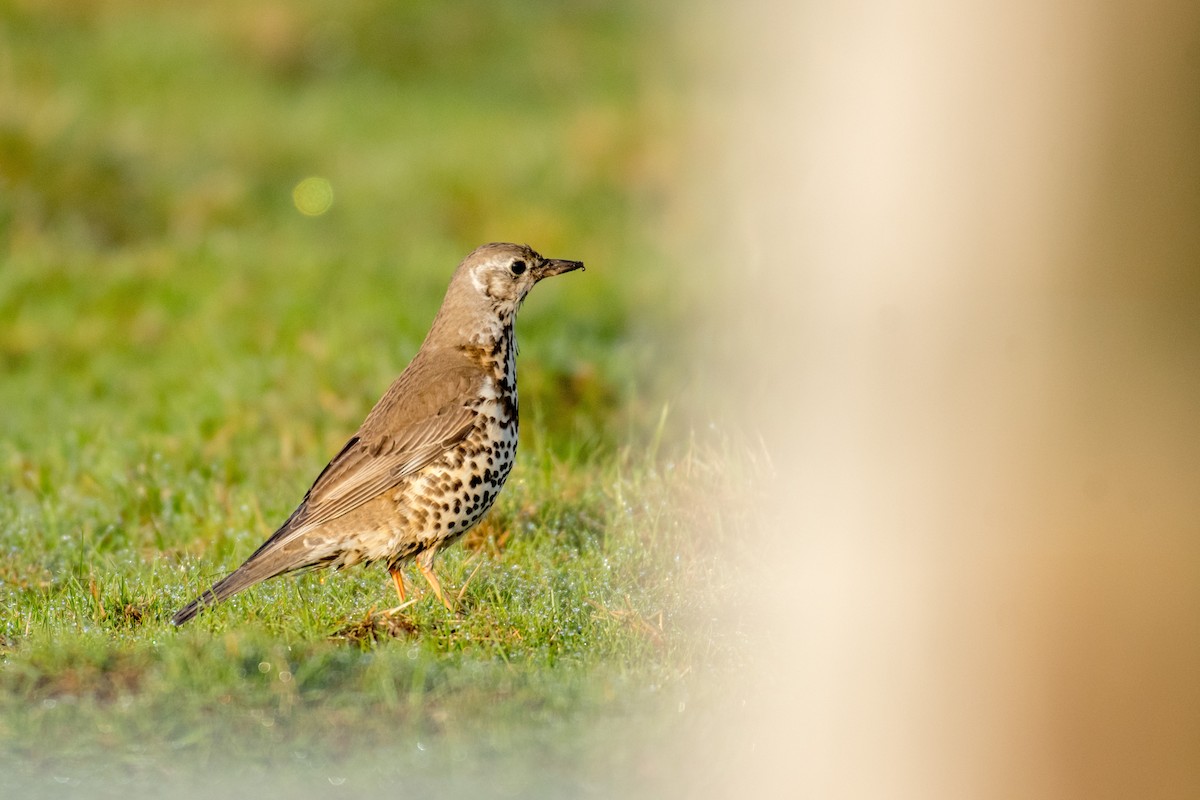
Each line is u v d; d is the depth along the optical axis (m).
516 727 8.53
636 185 25.34
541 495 12.32
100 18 29.47
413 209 23.72
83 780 7.90
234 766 8.05
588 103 29.50
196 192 22.33
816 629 10.50
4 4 28.94
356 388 15.57
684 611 10.23
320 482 10.43
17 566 11.55
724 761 8.38
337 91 28.77
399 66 30.28
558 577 10.76
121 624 10.12
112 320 18.03
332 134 26.55
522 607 10.18
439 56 30.81
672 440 13.91
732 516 11.65
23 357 17.05
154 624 10.01
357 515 10.36
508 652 9.55
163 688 8.84
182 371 16.52
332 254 20.86
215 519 12.48
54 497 13.30
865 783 9.27
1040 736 11.02
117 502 13.11
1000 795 10.21
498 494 11.04
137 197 21.83
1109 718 11.29
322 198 23.48
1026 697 11.37
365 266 20.30
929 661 10.95
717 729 8.73
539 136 27.34
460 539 11.73
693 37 32.56
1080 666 11.87
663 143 26.33
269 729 8.45
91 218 21.05
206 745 8.26
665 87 30.11
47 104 23.94
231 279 19.34
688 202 24.16
